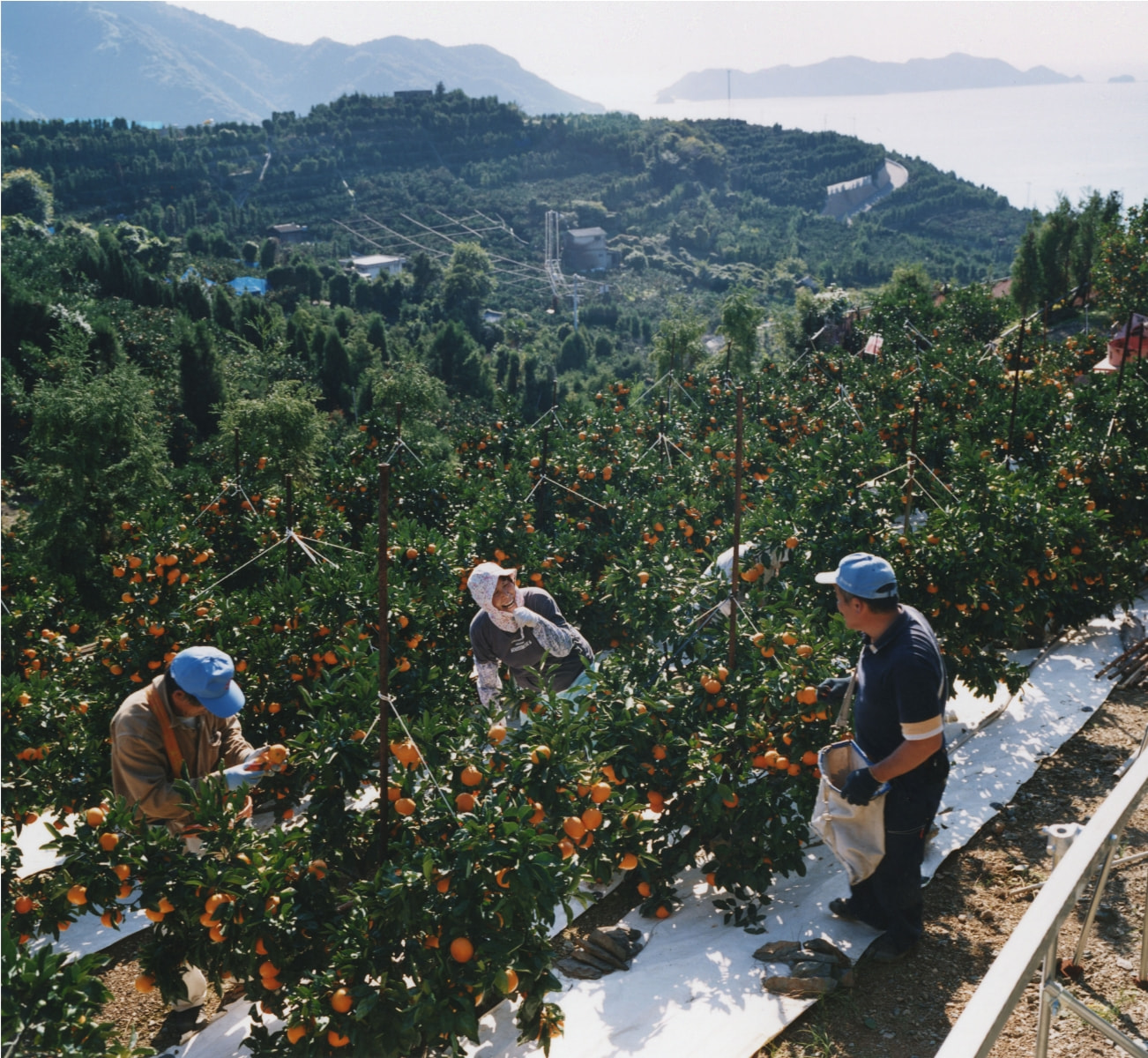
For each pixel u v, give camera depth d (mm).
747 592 6184
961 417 10555
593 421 11023
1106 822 2449
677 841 4398
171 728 4137
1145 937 3117
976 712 6004
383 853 3619
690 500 8727
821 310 27859
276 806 4699
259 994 3367
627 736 4320
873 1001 3494
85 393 16812
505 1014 3670
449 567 6941
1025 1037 3000
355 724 4031
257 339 62031
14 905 3682
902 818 3604
